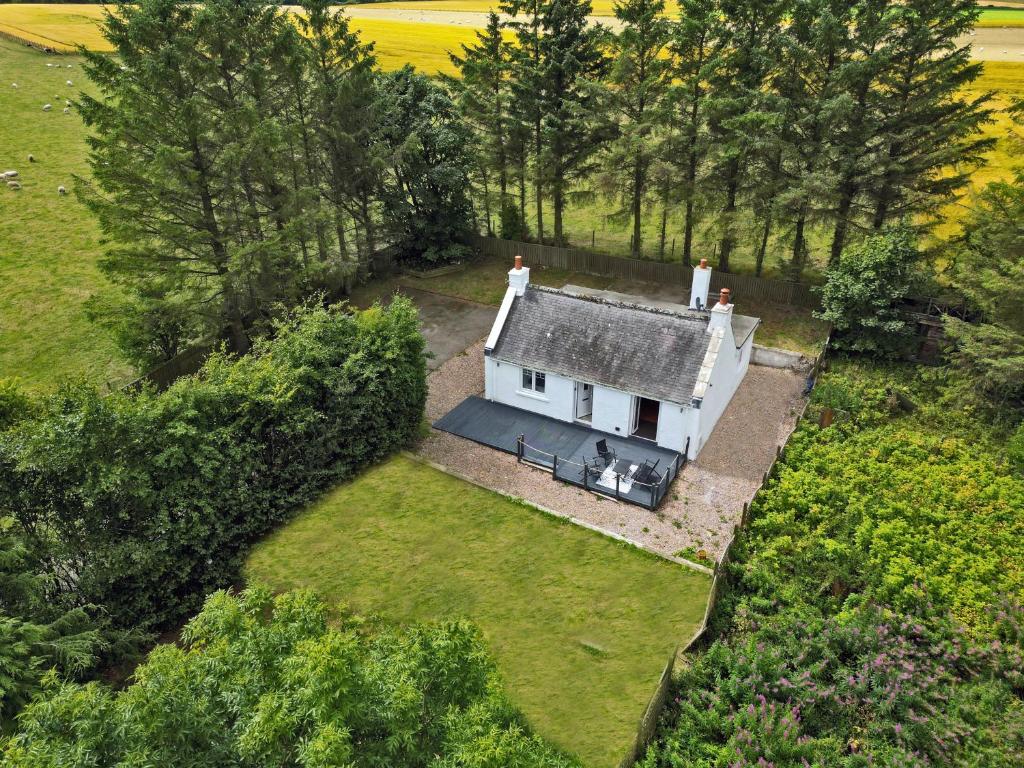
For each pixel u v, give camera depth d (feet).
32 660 41.60
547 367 87.35
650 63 115.44
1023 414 80.53
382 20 370.32
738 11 104.94
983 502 68.49
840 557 62.23
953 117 98.89
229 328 106.73
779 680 49.08
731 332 84.07
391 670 33.91
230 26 97.04
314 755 27.37
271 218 107.96
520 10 131.13
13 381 70.74
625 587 61.57
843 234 112.16
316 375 73.00
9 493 54.13
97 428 55.88
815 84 107.96
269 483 69.46
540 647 55.47
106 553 55.62
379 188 131.03
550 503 74.02
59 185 170.30
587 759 45.93
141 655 55.36
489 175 144.87
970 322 92.58
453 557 65.72
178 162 87.61
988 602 56.85
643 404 93.35
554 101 126.72
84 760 27.73
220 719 32.19
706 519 71.05
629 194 127.75
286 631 36.40
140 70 89.30
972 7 93.35
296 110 115.65
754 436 85.56
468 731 31.83
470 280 137.90
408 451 83.46
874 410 85.20
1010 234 82.84
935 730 45.96
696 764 44.62
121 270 93.97
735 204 120.16
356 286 136.46
